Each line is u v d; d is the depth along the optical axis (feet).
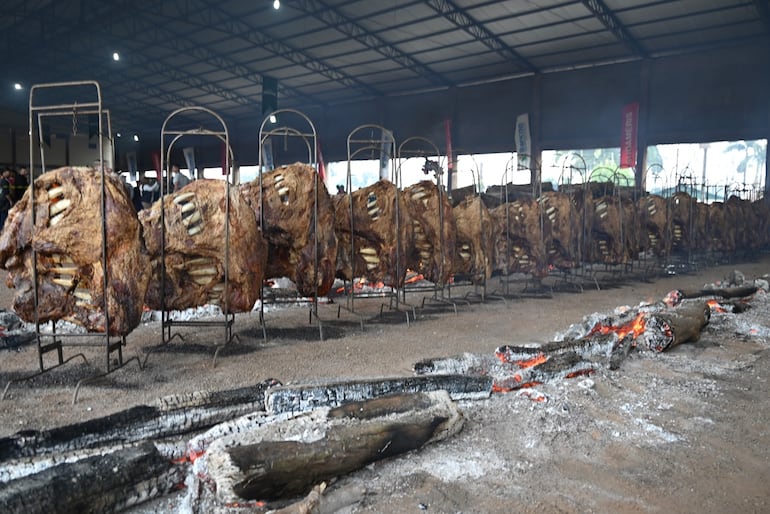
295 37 97.66
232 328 27.91
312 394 15.44
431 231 31.81
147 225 22.06
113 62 113.50
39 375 19.30
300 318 30.99
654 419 16.53
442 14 83.20
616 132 95.40
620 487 12.57
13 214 18.81
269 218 25.54
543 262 39.32
